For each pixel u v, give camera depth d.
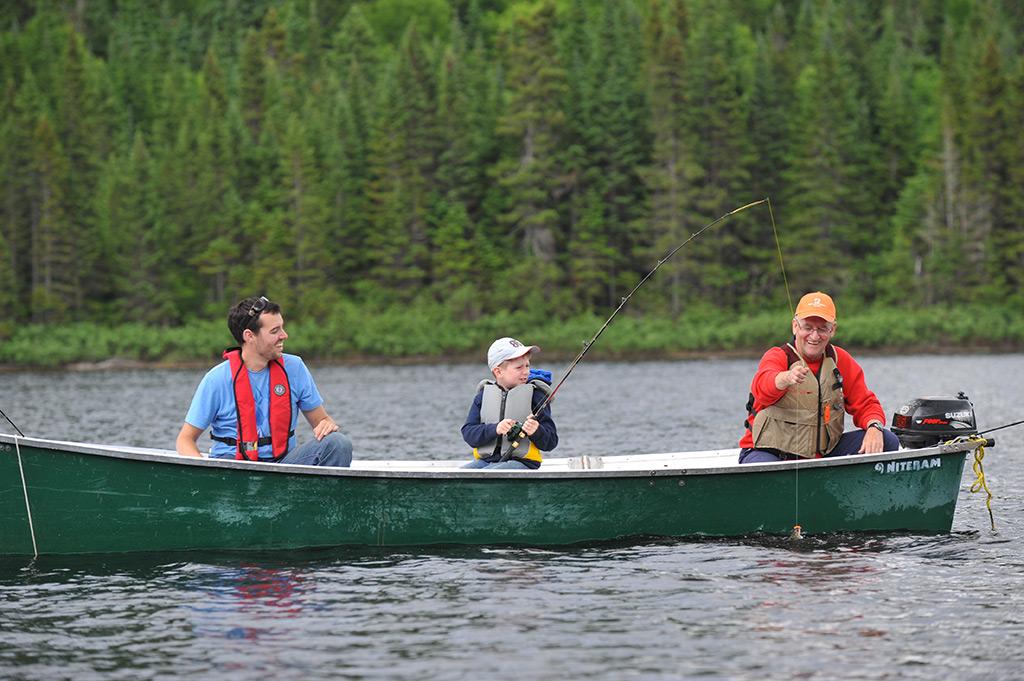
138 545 13.06
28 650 9.80
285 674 9.17
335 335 130.38
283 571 12.41
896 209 158.25
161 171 151.50
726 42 182.50
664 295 138.00
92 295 142.62
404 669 9.27
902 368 81.31
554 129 143.75
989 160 138.38
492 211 150.88
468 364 119.31
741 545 13.69
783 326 126.56
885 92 171.25
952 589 11.65
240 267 141.50
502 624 10.48
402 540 13.53
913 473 14.42
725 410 39.75
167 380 83.25
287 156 141.88
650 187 139.38
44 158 138.25
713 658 9.52
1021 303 130.50
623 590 11.65
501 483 13.59
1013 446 24.19
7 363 122.62
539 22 141.38
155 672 9.23
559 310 137.38
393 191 145.00
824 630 10.27
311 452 13.70
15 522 12.88
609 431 30.86
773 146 149.88
